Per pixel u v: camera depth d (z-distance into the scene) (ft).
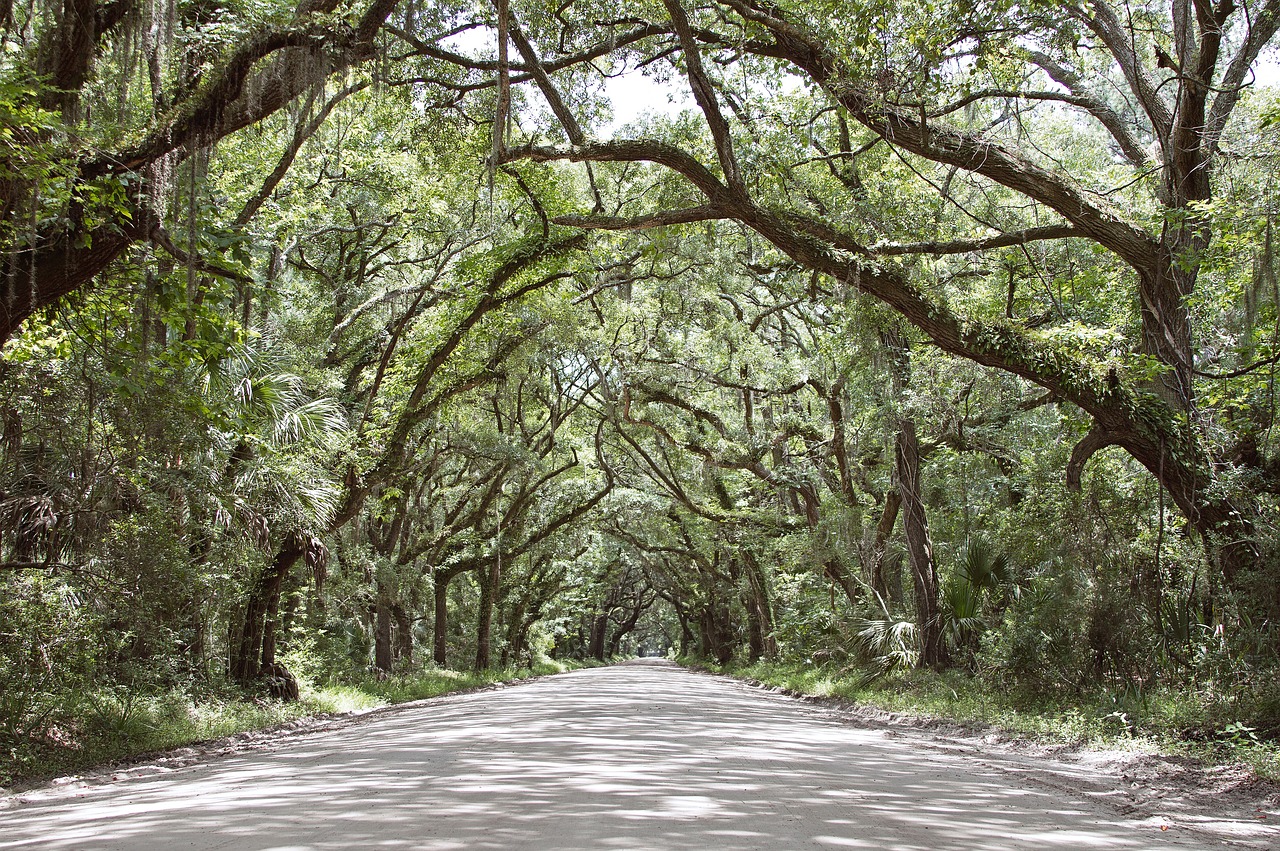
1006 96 52.11
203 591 50.93
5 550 43.27
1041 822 21.56
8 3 31.89
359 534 82.94
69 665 41.47
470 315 72.33
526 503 123.13
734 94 64.08
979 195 67.87
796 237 49.44
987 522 67.31
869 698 63.57
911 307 48.83
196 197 34.50
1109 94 72.28
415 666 112.37
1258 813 23.90
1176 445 45.85
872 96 45.68
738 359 93.76
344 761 32.45
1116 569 47.65
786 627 107.34
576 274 78.38
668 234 69.00
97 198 31.71
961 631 61.36
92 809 23.91
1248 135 49.62
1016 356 47.26
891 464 76.84
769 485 104.22
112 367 36.99
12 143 28.19
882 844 17.90
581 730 42.55
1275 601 39.17
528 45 53.47
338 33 37.68
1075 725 39.70
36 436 40.68
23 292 31.99
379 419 74.23
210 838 18.22
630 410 97.55
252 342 51.83
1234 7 46.11
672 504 135.23
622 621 315.58
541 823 19.47
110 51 36.55
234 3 35.96
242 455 53.16
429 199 79.56
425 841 17.48
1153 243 47.83
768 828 19.27
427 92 60.59
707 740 38.63
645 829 18.84
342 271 86.38
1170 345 48.21
